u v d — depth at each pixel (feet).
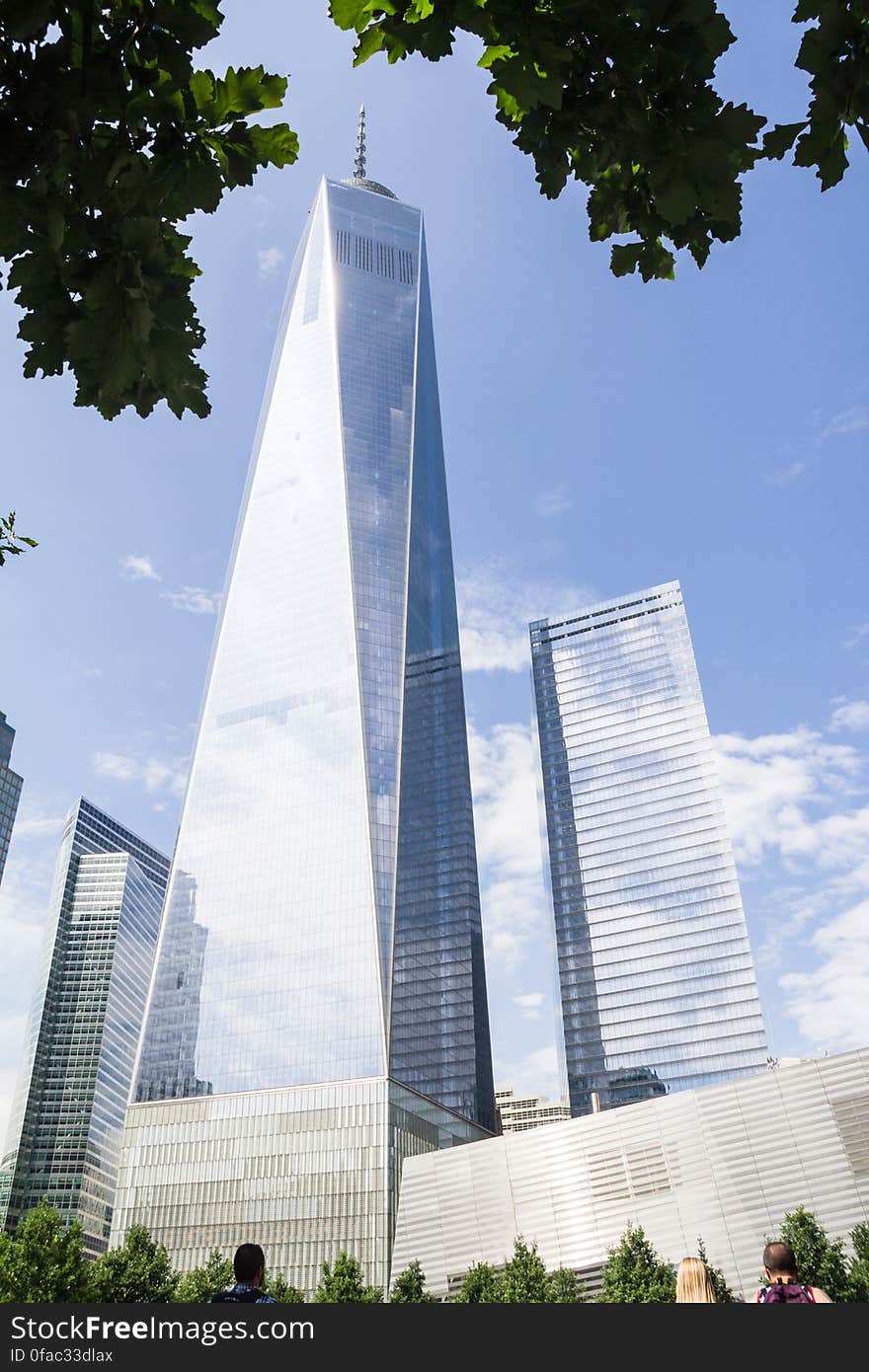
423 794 518.37
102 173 12.19
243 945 474.90
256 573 588.91
